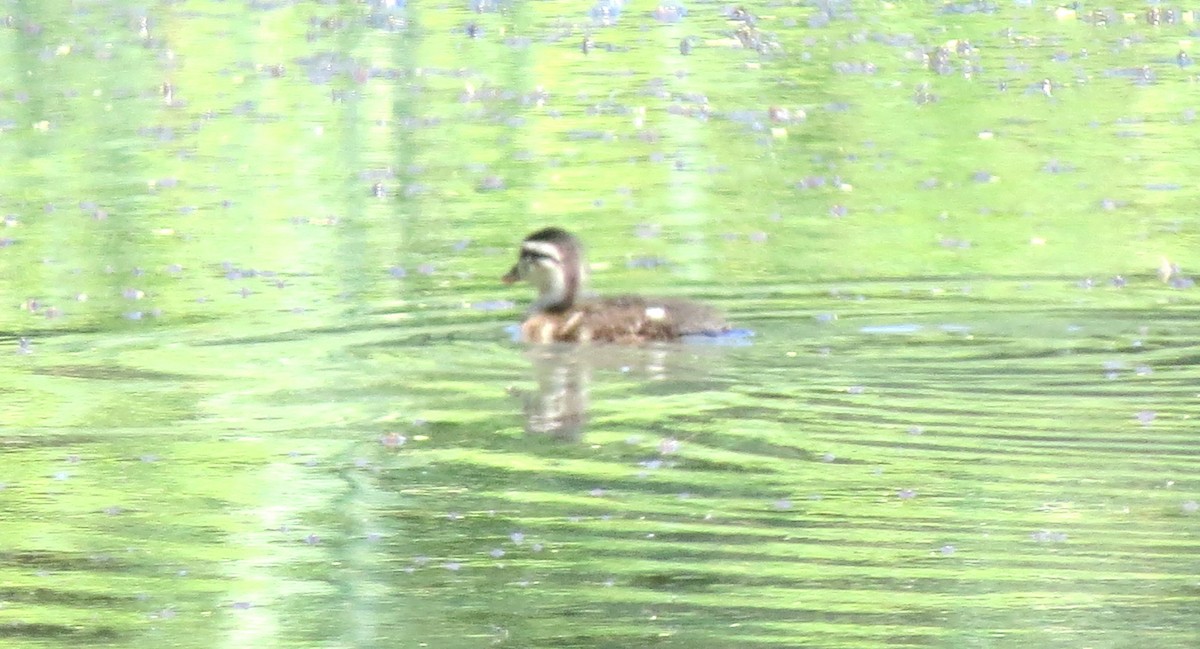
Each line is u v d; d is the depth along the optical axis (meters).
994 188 21.23
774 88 27.05
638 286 17.22
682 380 14.27
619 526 11.22
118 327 15.96
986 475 11.86
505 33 31.34
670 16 32.66
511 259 18.48
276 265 18.23
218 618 10.05
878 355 14.82
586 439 12.84
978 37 30.67
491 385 14.26
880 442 12.58
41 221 20.28
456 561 10.75
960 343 15.11
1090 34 30.75
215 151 23.75
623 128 24.67
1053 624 9.68
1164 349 14.79
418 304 16.78
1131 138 23.61
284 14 33.06
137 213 20.61
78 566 10.80
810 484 11.82
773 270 17.77
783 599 10.11
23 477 12.21
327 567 10.71
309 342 15.48
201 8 33.81
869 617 9.82
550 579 10.48
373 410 13.59
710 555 10.73
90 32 31.72
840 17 32.62
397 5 33.72
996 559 10.58
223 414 13.52
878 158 22.89
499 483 11.98
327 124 25.23
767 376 14.27
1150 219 19.61
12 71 28.83
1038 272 17.50
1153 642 9.42
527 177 22.14
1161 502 11.34
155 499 11.79
